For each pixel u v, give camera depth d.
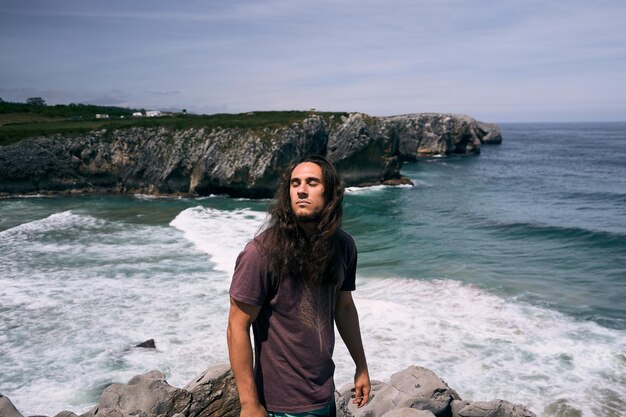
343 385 9.78
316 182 2.18
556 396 10.16
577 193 46.94
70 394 10.38
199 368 11.43
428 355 11.95
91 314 14.61
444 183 54.38
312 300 2.25
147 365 11.55
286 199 2.22
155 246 23.69
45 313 14.73
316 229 2.21
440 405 8.23
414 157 79.88
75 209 37.25
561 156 95.44
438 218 33.34
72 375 11.13
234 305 2.19
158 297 16.03
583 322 14.02
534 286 17.50
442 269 19.91
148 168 48.09
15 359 11.90
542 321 14.11
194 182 46.47
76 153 48.00
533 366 11.40
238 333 2.17
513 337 12.95
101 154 48.44
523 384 10.63
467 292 16.73
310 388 2.28
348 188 48.97
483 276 18.81
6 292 16.66
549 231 28.28
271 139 46.06
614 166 75.56
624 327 13.62
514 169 70.44
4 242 24.77
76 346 12.53
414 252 23.17
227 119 53.09
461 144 97.69
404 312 14.62
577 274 19.20
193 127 49.16
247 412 2.16
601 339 12.81
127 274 18.78
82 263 20.48
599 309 15.09
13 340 12.92
